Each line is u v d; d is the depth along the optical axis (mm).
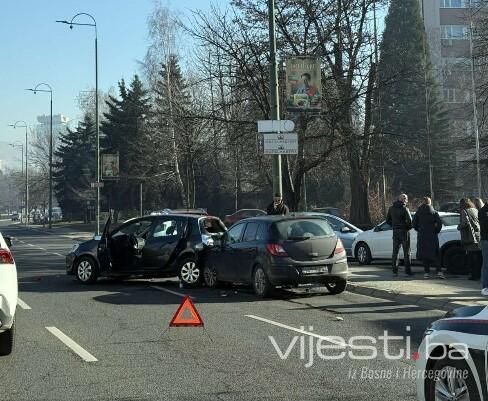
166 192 56375
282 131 15266
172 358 7258
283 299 12008
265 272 11945
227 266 13180
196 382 6234
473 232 13188
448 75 54531
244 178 44250
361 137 20891
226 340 8227
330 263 12031
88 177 65750
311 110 15812
